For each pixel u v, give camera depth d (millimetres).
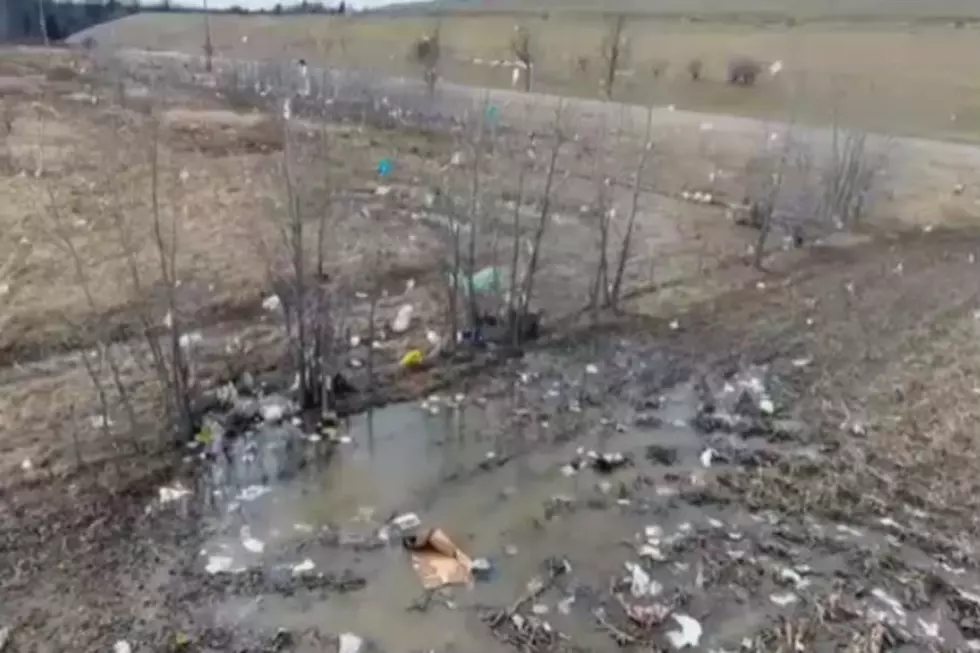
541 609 4469
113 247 8922
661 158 15219
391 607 4441
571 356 7512
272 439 5965
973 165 16000
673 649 4230
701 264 10070
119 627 4195
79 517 4984
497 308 7816
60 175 11602
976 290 9570
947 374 7352
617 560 4887
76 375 6418
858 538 5113
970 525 5230
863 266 10414
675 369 7332
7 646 4031
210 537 4918
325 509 5250
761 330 8242
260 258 8883
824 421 6504
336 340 7223
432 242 9898
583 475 5754
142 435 5781
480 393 6789
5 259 8367
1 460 5391
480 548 4961
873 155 15258
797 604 4562
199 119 16453
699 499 5492
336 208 10789
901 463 5914
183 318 7441
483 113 13094
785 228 11648
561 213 11289
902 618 4473
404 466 5762
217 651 4094
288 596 4484
